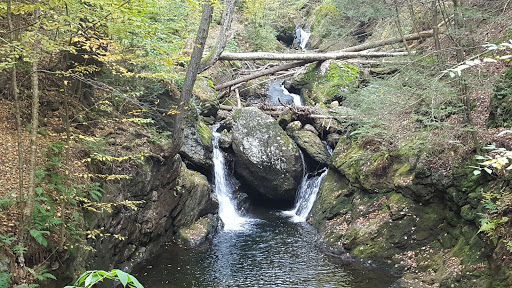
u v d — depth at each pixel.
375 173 11.30
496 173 7.95
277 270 9.57
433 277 8.42
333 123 15.38
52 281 6.43
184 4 13.35
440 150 9.52
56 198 7.20
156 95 11.85
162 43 10.45
